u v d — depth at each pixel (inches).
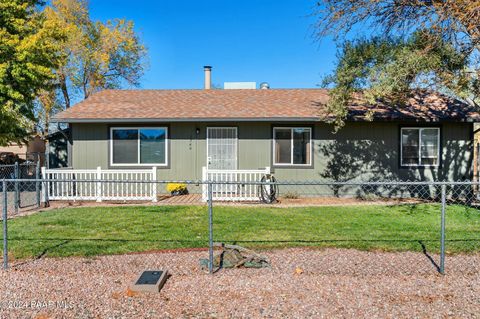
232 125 564.4
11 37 594.9
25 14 634.2
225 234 298.5
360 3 407.5
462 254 243.3
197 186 566.9
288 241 275.4
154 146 568.1
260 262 225.9
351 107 554.3
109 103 620.1
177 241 276.4
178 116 546.0
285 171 560.4
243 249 241.4
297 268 216.8
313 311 164.9
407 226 332.2
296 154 560.4
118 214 391.2
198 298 178.7
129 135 567.5
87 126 566.3
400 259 233.8
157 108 588.4
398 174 553.9
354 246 261.1
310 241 275.6
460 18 343.9
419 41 401.1
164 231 310.0
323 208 435.2
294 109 570.9
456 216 387.2
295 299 176.9
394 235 294.2
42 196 466.3
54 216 380.8
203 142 567.2
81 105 607.8
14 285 193.6
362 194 554.9
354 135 555.8
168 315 161.8
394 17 410.9
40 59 621.9
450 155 551.8
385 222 350.6
